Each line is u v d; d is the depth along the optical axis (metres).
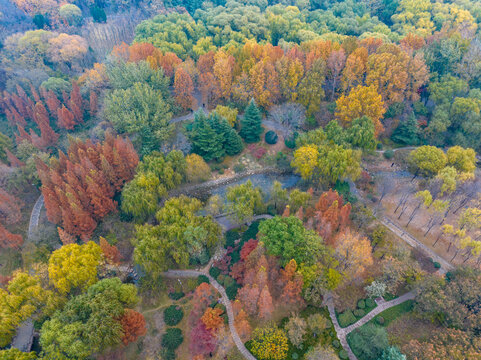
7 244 78.69
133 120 101.94
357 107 99.12
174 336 64.94
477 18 162.38
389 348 56.09
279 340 57.88
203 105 125.44
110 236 83.31
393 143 110.75
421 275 66.06
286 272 62.00
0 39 132.75
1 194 83.31
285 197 84.81
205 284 68.12
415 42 127.31
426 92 118.56
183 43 142.88
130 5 173.88
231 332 63.94
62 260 63.72
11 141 102.19
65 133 112.19
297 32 157.25
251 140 113.06
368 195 92.31
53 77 120.06
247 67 116.44
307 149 89.44
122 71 114.75
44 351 53.47
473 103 101.12
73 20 153.00
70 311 55.44
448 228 72.06
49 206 79.25
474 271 65.38
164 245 71.81
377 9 188.62
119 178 93.25
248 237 82.25
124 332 56.72
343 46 118.44
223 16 155.88
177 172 93.00
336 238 69.31
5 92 111.19
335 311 66.38
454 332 56.22
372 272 70.56
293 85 111.56
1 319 54.66
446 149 106.62
